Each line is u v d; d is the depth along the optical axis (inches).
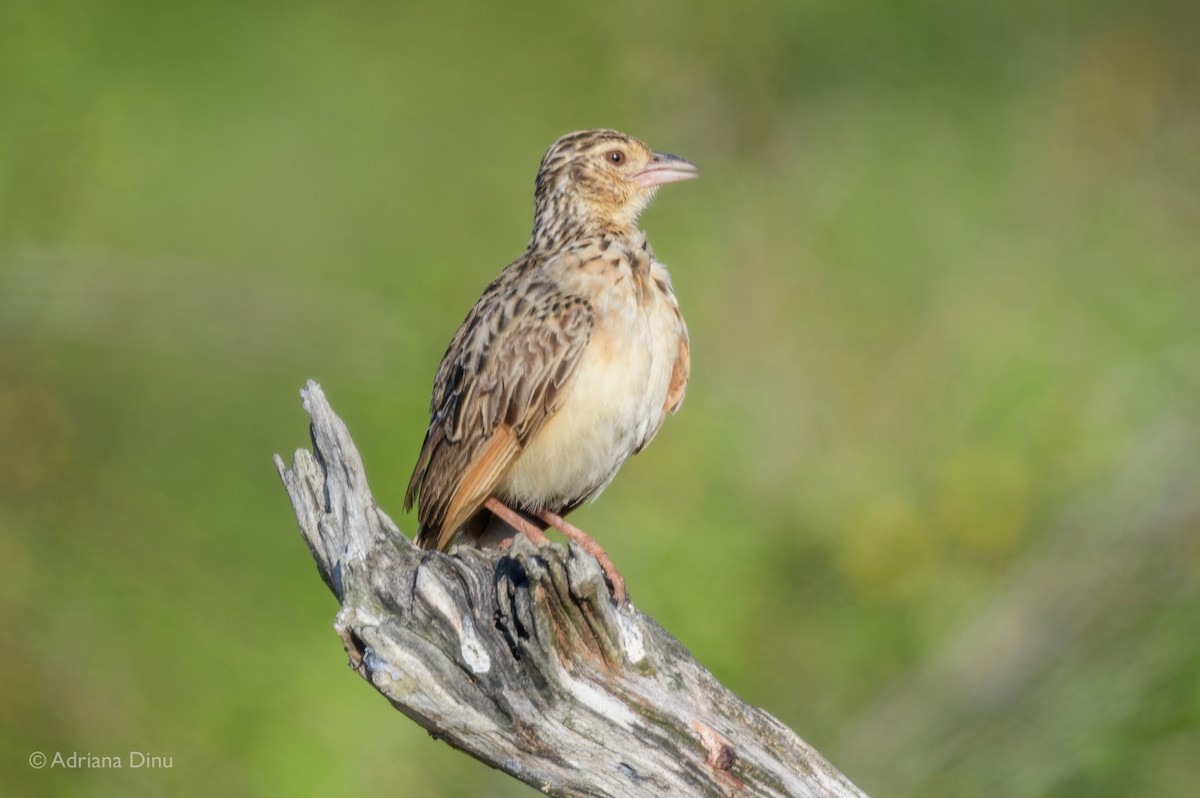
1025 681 661.3
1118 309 765.3
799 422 708.7
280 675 599.8
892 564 673.0
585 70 809.5
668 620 631.8
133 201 734.5
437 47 800.9
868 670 655.8
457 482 394.0
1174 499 702.5
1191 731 647.8
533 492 401.1
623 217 425.4
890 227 784.9
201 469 652.7
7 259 690.8
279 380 673.6
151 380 672.4
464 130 784.9
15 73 744.3
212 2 780.6
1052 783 637.9
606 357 388.5
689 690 322.0
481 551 337.1
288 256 733.9
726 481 673.0
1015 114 822.5
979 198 799.1
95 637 606.2
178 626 610.9
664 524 651.5
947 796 631.8
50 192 727.1
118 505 641.0
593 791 319.9
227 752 584.7
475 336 399.2
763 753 322.3
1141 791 637.3
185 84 763.4
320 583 621.9
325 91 777.6
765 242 772.6
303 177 756.6
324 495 344.5
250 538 636.1
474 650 315.9
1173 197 807.1
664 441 671.1
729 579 645.3
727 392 714.2
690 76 814.5
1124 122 826.2
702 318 744.3
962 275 774.5
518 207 768.9
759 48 820.0
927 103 820.0
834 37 821.9
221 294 697.6
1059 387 732.0
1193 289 773.3
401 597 323.3
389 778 572.4
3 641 597.9
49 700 593.3
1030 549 694.5
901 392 729.6
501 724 318.0
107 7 765.3
